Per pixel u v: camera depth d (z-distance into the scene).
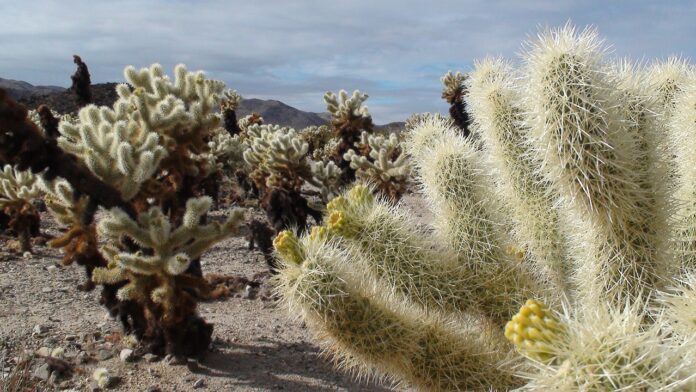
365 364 2.47
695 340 1.43
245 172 11.06
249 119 16.16
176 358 3.84
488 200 2.90
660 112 2.70
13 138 3.20
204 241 3.81
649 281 2.36
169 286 3.69
